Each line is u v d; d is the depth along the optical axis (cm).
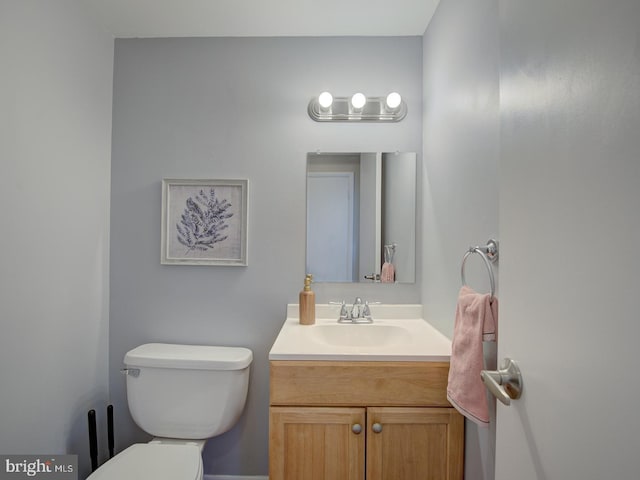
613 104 42
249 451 178
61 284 146
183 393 157
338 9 161
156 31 177
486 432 108
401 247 183
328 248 183
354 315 175
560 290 52
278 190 182
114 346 180
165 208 180
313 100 181
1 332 118
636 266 39
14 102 122
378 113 181
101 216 173
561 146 52
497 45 102
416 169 182
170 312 181
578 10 48
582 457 47
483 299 100
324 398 125
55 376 143
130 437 180
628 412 39
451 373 113
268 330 181
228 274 181
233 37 183
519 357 63
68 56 148
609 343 42
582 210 47
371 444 125
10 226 121
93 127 166
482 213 111
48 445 139
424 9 161
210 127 182
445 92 147
